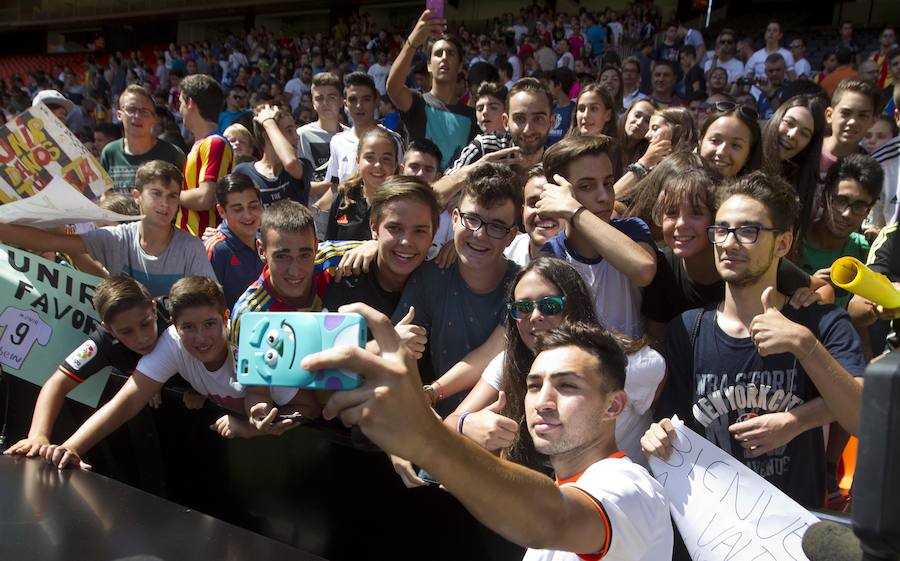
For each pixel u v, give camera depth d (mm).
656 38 14883
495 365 2510
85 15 27719
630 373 2244
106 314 2895
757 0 18562
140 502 1875
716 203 2436
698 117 7188
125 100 5102
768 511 1964
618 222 2781
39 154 3770
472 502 1129
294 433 2758
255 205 3930
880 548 816
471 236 2664
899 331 2039
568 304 2248
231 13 26172
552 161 2846
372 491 2588
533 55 13461
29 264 3422
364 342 1101
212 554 1619
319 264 3141
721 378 2289
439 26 4711
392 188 2828
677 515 2049
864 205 3244
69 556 1589
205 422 3000
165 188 3686
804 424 2148
